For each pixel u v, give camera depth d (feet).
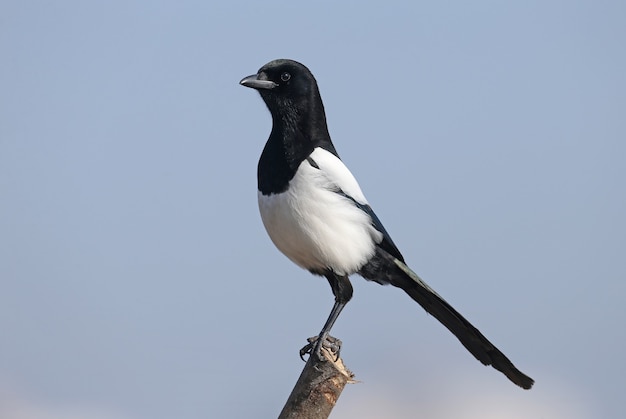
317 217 28.76
